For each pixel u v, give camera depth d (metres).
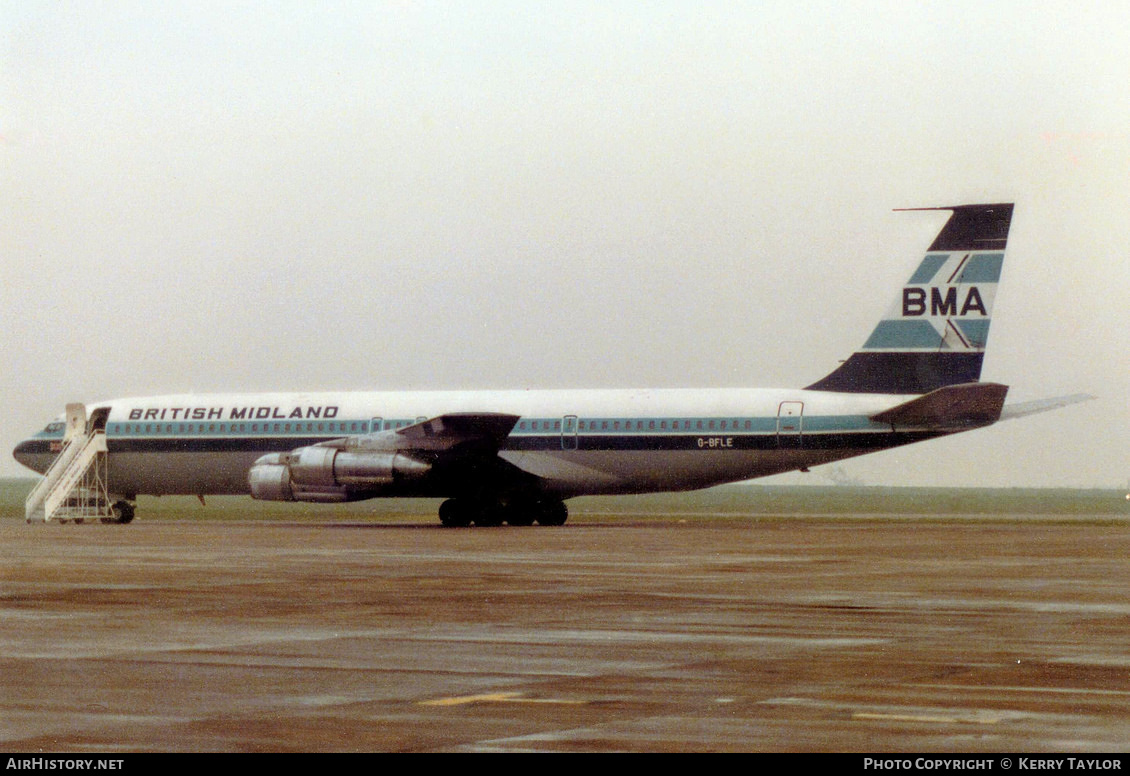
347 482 83.88
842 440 80.19
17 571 47.47
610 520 108.69
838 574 45.97
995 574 46.12
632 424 83.81
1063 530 84.88
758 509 167.12
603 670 24.61
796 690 22.50
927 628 30.84
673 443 82.94
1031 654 26.70
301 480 84.94
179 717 20.19
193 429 93.50
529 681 23.41
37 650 27.16
